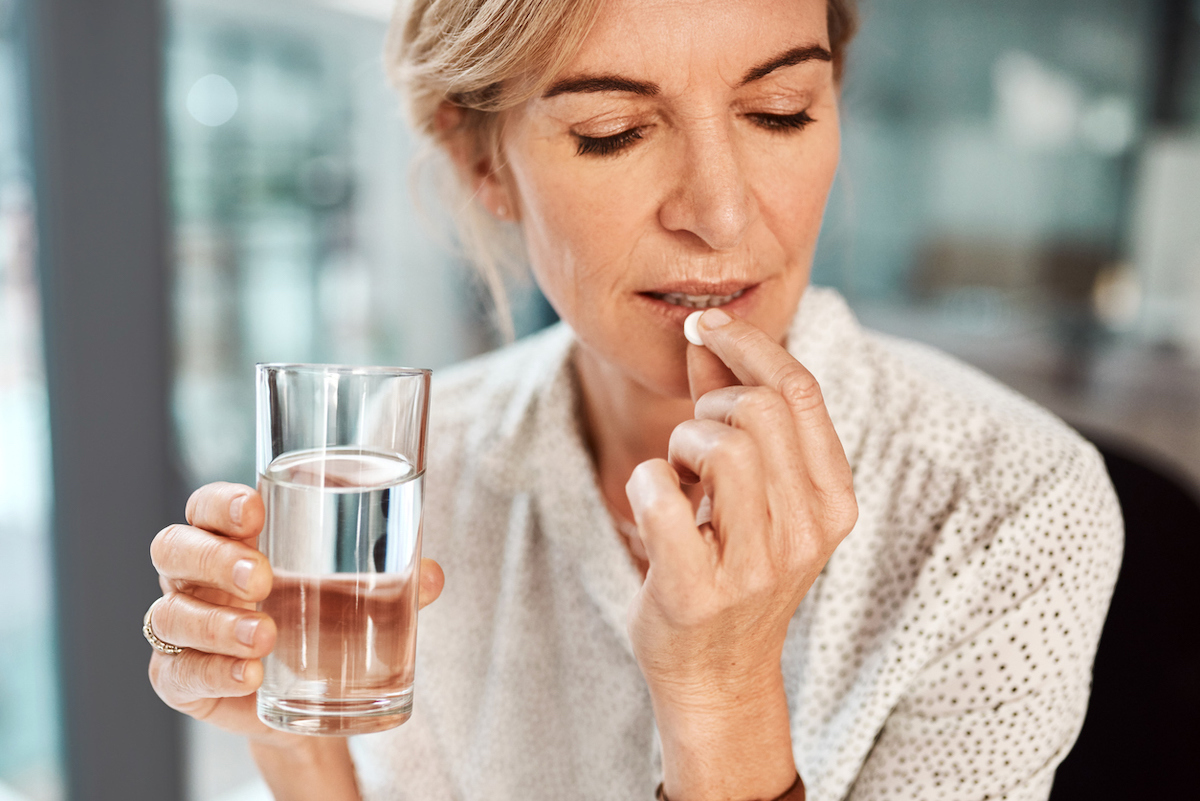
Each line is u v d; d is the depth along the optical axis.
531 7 0.67
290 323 2.62
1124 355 2.89
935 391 0.89
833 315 0.92
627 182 0.70
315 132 2.58
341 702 0.58
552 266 0.77
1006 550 0.78
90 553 1.76
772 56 0.66
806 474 0.61
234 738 2.35
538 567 1.00
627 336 0.76
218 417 2.47
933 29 2.88
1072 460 0.82
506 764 1.00
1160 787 1.17
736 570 0.59
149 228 1.76
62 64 1.62
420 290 2.88
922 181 2.96
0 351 1.79
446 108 0.88
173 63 2.26
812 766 0.85
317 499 0.57
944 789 0.80
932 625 0.79
